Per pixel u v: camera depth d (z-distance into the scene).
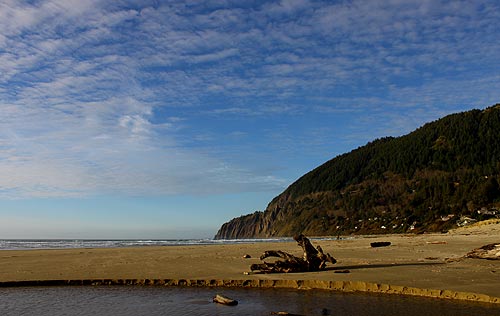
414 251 30.33
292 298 14.52
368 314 11.91
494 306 12.47
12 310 13.45
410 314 11.77
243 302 14.09
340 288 15.95
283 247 43.34
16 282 18.02
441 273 17.42
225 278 17.88
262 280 17.14
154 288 17.11
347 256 26.86
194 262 25.52
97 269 22.20
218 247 45.84
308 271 19.47
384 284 15.30
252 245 51.34
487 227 67.69
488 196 113.12
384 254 28.11
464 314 11.55
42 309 13.54
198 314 12.59
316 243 49.44
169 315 12.55
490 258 21.64
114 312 13.03
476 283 14.97
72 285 18.00
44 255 33.84
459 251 29.16
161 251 38.16
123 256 31.59
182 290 16.61
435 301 13.35
